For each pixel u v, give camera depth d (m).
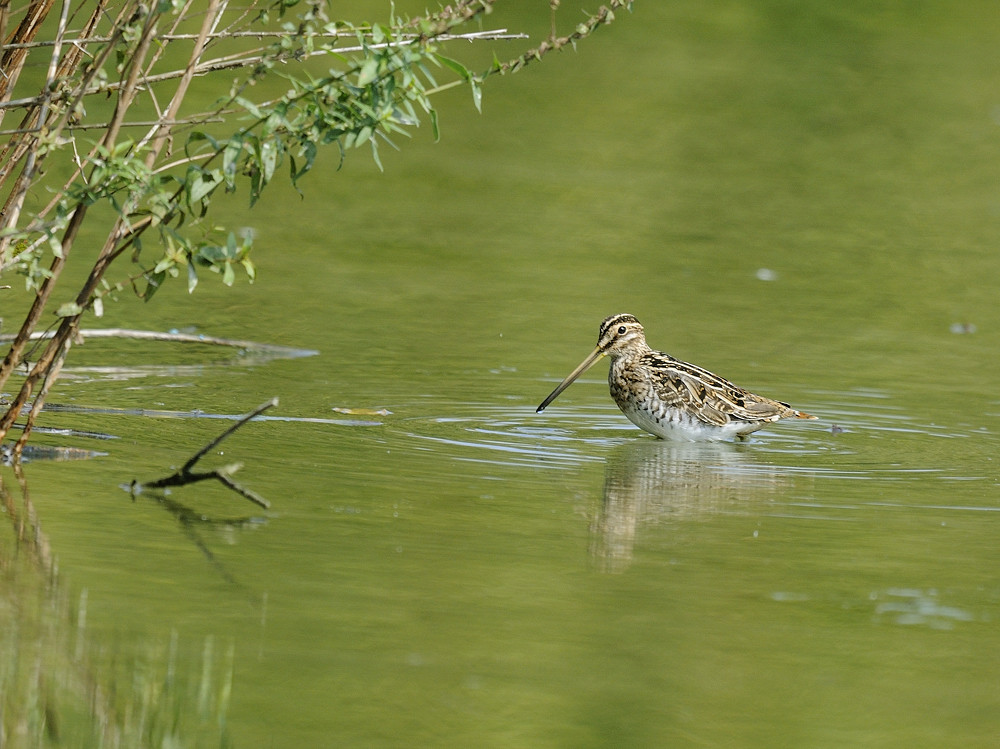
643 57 37.66
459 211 25.83
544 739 8.06
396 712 8.31
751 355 18.50
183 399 15.20
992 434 15.38
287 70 31.27
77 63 12.59
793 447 14.88
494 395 16.36
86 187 11.35
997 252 24.69
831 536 11.70
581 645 9.34
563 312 20.17
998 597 10.38
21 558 10.25
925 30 42.12
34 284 11.55
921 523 12.11
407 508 11.96
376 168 28.56
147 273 11.63
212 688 8.48
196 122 11.37
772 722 8.39
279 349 17.62
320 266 21.98
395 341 18.34
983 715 8.55
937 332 20.09
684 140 31.42
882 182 29.02
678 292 21.53
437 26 11.58
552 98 33.97
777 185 28.45
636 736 8.17
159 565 10.28
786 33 40.94
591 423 15.98
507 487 12.80
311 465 13.09
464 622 9.61
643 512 12.24
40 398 12.57
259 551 10.67
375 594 9.98
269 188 26.80
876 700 8.71
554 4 11.79
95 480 12.19
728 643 9.48
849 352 18.88
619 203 26.73
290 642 9.14
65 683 8.45
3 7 11.53
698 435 15.20
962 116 34.00
